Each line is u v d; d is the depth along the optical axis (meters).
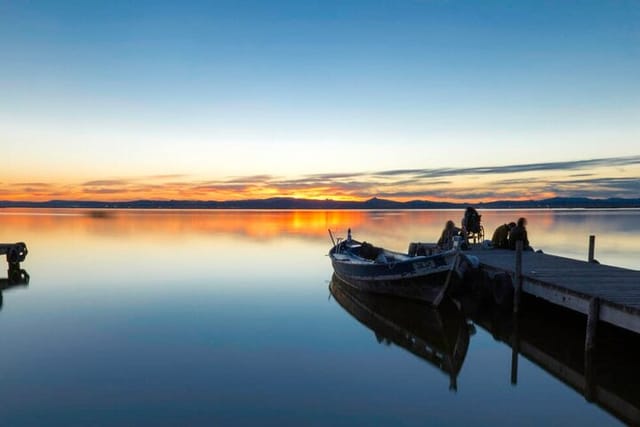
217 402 9.05
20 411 8.71
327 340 12.98
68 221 86.44
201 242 41.31
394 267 16.66
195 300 18.03
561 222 78.31
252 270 25.45
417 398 9.27
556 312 15.52
